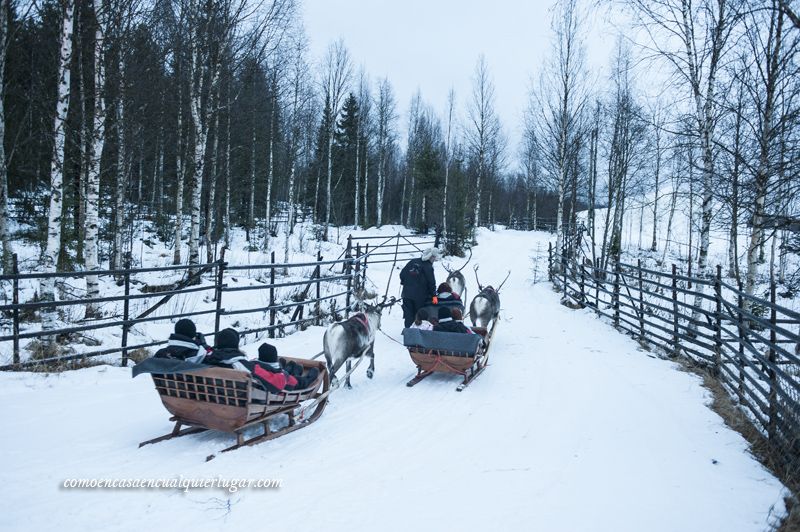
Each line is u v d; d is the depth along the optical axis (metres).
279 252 27.05
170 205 30.53
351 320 7.88
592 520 4.48
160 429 6.13
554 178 25.95
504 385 8.52
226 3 15.83
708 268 29.66
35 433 5.80
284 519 4.33
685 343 11.84
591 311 15.88
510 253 33.34
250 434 6.10
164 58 15.53
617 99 24.45
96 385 7.52
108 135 15.12
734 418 7.02
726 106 10.20
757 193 9.20
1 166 12.23
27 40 12.37
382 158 44.22
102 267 18.41
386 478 5.18
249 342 10.78
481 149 38.19
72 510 4.30
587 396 7.98
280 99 26.92
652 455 5.91
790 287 11.57
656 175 28.17
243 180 29.78
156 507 4.43
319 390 7.26
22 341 9.00
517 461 5.69
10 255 12.85
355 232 39.94
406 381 8.72
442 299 9.53
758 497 4.96
